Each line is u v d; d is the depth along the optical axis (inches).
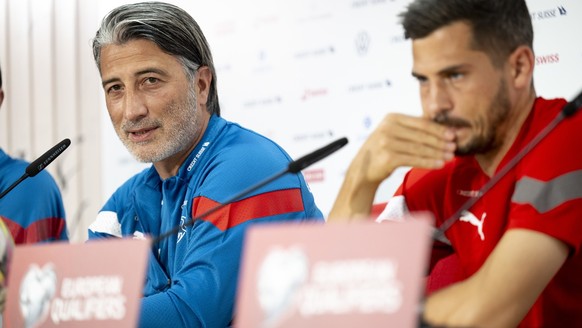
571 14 217.9
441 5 134.7
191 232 167.9
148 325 147.8
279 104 275.7
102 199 307.4
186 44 177.6
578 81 216.7
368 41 259.3
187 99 177.2
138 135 176.6
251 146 173.6
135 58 174.4
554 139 131.1
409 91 252.2
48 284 116.6
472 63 134.5
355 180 137.7
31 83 322.7
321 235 90.0
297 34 272.4
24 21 323.9
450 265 142.6
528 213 128.0
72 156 313.6
